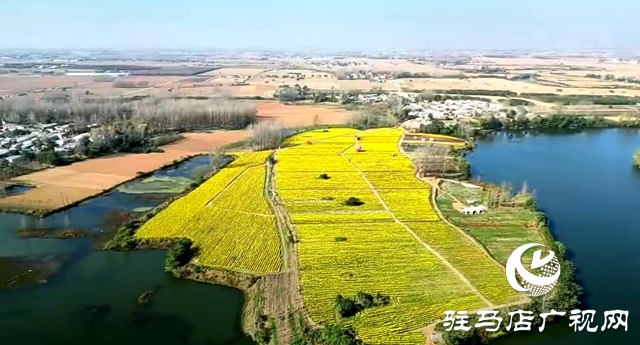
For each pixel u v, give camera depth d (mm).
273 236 101625
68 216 119188
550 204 126562
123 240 102375
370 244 96375
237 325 75375
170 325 75375
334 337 65375
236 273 87938
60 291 85250
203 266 90688
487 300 76188
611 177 153125
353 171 146500
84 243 104312
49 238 106688
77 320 76750
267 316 75562
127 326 75250
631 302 79438
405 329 69000
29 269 93000
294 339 68250
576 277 87438
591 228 110750
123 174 151875
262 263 90812
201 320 76562
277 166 152750
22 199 128875
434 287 80188
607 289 83562
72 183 142375
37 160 157750
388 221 108250
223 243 99125
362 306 74375
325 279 82938
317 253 92438
